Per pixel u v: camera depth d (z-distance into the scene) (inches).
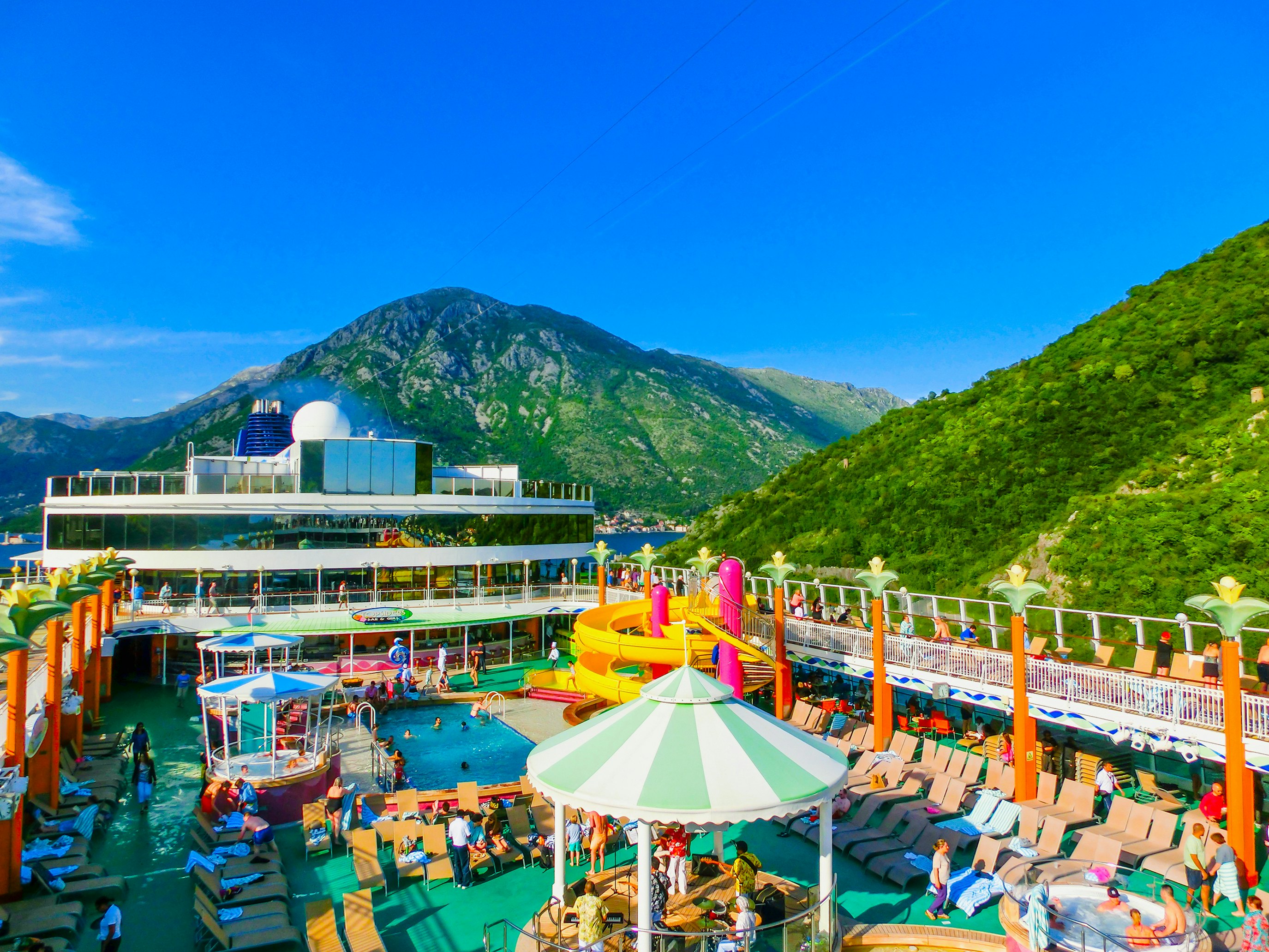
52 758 773.9
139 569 1514.5
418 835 716.7
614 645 1111.6
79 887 626.8
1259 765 629.9
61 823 737.6
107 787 871.7
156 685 1466.5
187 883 670.5
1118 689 735.1
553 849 701.9
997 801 726.5
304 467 1600.6
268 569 1542.8
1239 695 600.1
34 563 1775.3
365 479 1637.6
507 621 1680.6
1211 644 773.9
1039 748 912.3
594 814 677.9
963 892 600.7
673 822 462.0
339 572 1592.0
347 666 1498.5
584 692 1143.0
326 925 522.9
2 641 549.3
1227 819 615.5
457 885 660.1
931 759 869.8
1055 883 576.7
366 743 1111.6
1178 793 852.0
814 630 1079.0
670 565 3390.7
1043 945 486.9
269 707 1168.8
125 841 762.2
